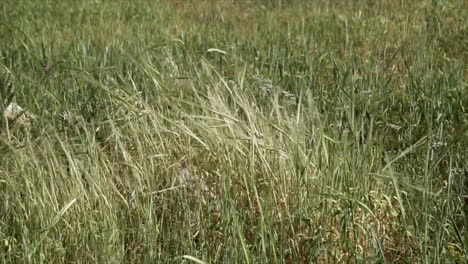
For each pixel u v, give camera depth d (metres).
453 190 4.54
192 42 8.23
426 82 6.20
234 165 4.51
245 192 4.43
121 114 5.43
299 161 4.39
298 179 4.32
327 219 4.21
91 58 7.20
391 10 9.86
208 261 4.10
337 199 4.21
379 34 8.54
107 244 4.00
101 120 5.57
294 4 11.34
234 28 9.33
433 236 4.09
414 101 5.95
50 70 6.55
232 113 5.06
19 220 4.27
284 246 4.10
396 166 4.88
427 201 4.11
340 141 4.71
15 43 8.27
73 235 4.14
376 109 5.66
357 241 4.12
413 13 9.54
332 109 5.78
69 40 8.83
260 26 9.73
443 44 8.36
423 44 7.36
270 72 6.71
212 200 4.45
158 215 4.49
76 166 4.41
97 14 10.95
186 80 5.73
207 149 4.58
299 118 4.78
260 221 4.02
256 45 7.95
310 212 4.21
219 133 4.62
